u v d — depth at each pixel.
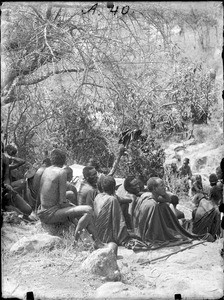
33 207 9.56
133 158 12.45
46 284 7.21
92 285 7.41
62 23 13.60
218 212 9.27
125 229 8.70
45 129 12.98
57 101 13.30
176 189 13.11
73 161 12.71
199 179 10.18
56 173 8.70
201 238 9.02
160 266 8.07
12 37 12.89
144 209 8.80
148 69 14.16
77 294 7.09
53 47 13.18
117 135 13.12
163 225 8.83
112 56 13.43
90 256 7.79
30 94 13.06
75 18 14.38
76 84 13.66
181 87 17.55
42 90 13.48
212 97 18.58
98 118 13.47
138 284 7.59
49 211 8.68
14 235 8.50
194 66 18.25
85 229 8.57
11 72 12.64
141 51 14.55
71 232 8.63
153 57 14.73
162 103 16.25
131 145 12.58
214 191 9.48
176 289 7.33
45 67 13.48
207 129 18.17
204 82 18.42
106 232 8.65
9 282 7.28
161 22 14.75
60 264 7.79
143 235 8.77
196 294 7.26
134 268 8.06
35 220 9.29
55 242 8.27
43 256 8.07
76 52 13.48
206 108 18.44
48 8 13.47
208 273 7.82
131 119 13.29
